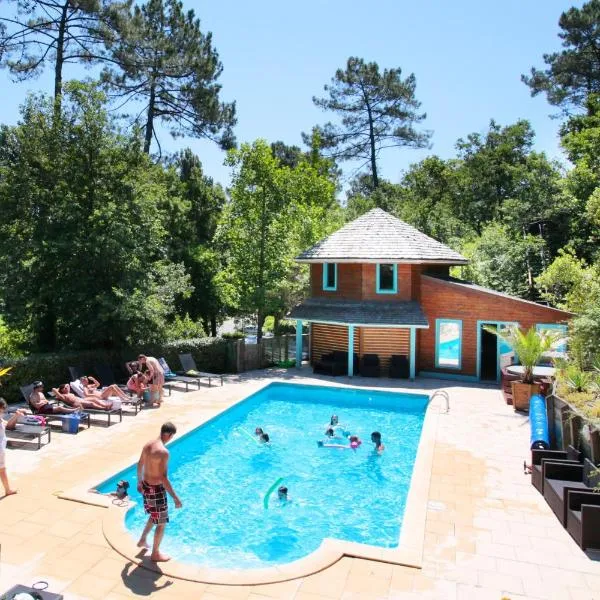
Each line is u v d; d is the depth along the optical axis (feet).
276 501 37.45
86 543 27.30
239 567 28.58
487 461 41.11
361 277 81.66
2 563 25.21
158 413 54.60
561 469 33.53
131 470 38.65
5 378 54.34
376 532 33.17
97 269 67.15
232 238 91.04
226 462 45.16
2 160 66.33
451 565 25.89
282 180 88.43
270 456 46.68
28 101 67.56
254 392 66.03
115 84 119.96
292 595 23.26
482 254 115.44
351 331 76.64
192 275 111.45
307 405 65.05
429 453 42.70
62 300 65.98
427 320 76.48
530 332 57.72
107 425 49.52
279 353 89.10
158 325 71.05
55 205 65.51
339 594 23.36
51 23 105.40
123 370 68.69
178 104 133.90
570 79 165.07
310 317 81.05
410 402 66.69
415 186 182.29
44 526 29.01
